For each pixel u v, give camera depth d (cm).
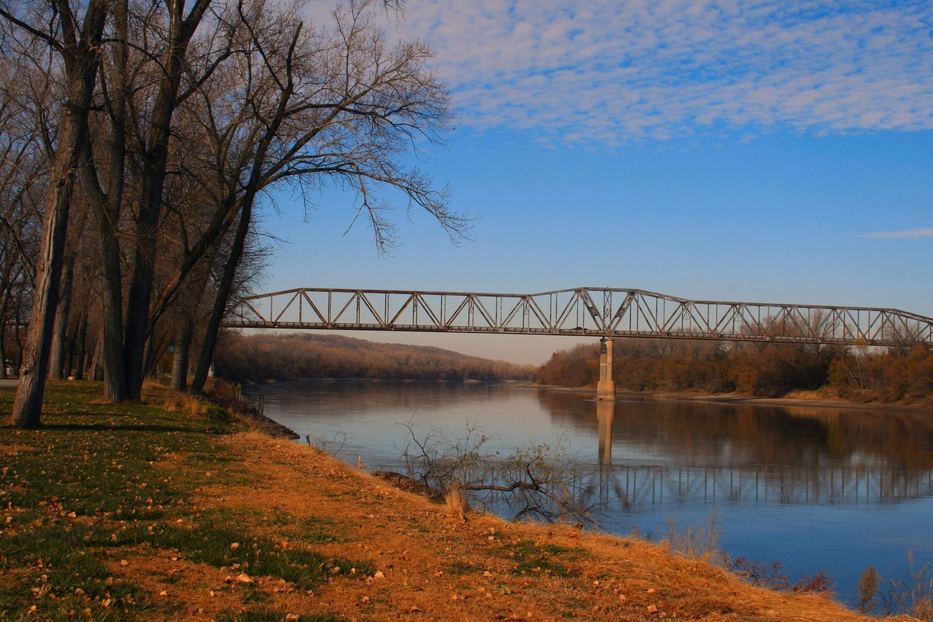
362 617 584
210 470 1231
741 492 2848
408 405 7000
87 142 1988
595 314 11069
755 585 933
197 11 2105
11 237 3456
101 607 543
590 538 1012
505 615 622
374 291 10750
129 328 2272
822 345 11650
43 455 1205
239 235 2397
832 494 2878
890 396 9406
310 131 2262
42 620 505
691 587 786
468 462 2022
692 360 12412
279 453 1556
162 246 2617
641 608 683
